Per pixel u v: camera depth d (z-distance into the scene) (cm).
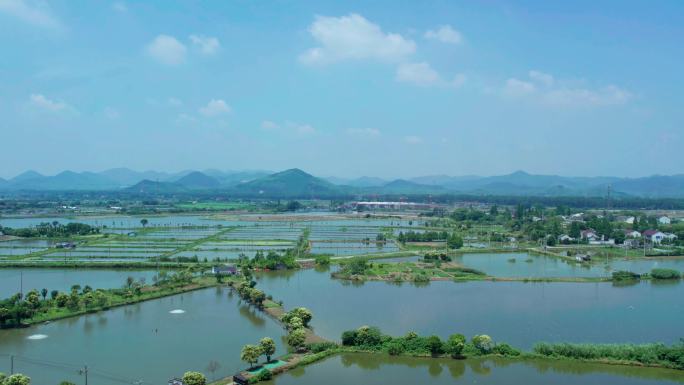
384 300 14025
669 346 9694
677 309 13050
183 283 15800
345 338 10012
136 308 13338
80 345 10325
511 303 13675
